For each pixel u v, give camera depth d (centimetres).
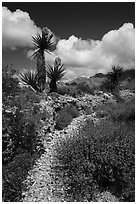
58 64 1781
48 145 976
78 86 2069
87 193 729
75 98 1720
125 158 803
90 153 842
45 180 770
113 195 743
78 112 1427
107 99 1942
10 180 721
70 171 794
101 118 1361
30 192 722
